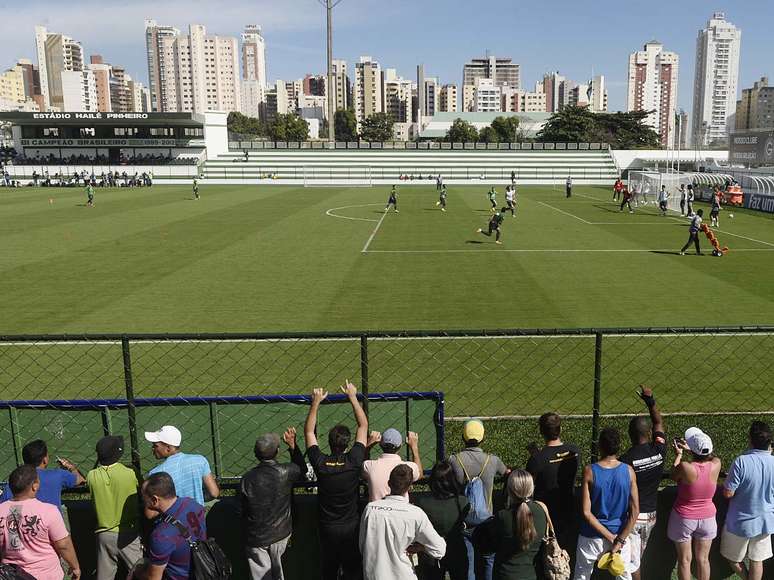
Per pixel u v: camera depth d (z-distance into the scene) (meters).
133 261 26.28
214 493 5.95
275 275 23.42
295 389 12.68
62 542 5.34
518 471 5.31
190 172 83.06
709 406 11.59
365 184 76.44
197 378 13.28
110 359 14.39
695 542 5.92
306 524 6.16
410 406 7.49
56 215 43.03
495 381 12.87
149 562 5.07
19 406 7.46
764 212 42.94
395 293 20.61
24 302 19.83
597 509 5.56
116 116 83.50
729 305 18.81
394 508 5.15
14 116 82.94
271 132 145.75
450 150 92.75
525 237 32.62
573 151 91.31
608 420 10.82
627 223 38.53
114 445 5.77
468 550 5.74
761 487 5.76
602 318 17.59
